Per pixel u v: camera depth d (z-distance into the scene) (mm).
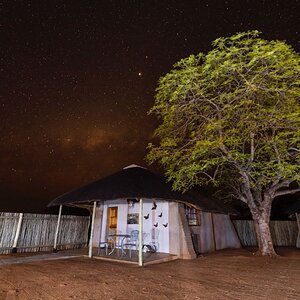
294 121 9531
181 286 5594
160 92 10227
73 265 8102
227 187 13898
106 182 10242
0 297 4730
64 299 4641
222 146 10266
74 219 13469
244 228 18203
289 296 4922
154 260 8953
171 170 11172
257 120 9914
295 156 10211
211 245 13398
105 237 12828
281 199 21922
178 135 11758
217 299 4680
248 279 6324
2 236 10781
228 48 8359
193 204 10156
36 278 6203
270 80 9344
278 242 17812
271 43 8336
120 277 6461
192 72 9164
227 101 9789
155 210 11586
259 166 10422
